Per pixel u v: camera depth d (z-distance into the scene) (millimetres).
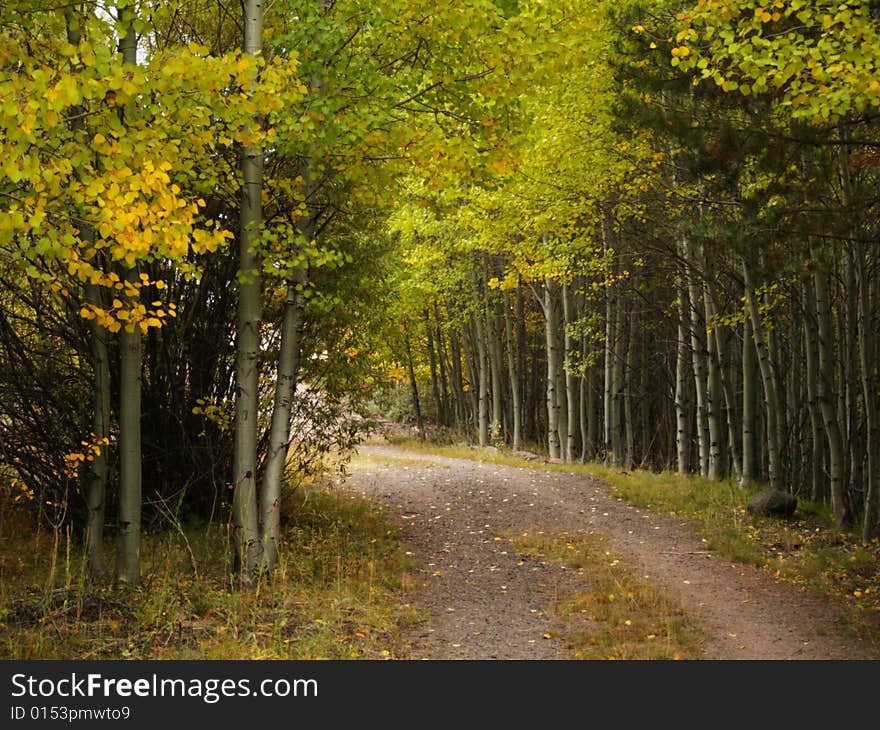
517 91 7898
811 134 7645
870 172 10789
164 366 9844
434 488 15242
